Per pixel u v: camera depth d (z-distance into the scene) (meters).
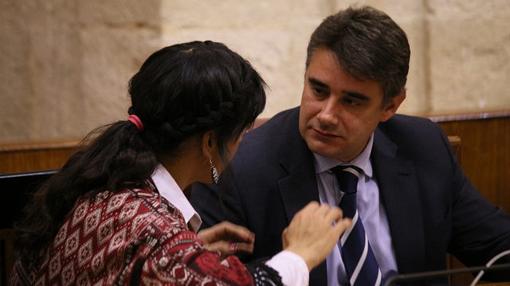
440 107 6.23
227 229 3.39
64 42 5.71
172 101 2.91
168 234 2.77
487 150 5.73
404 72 3.48
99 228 2.84
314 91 3.47
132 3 5.77
